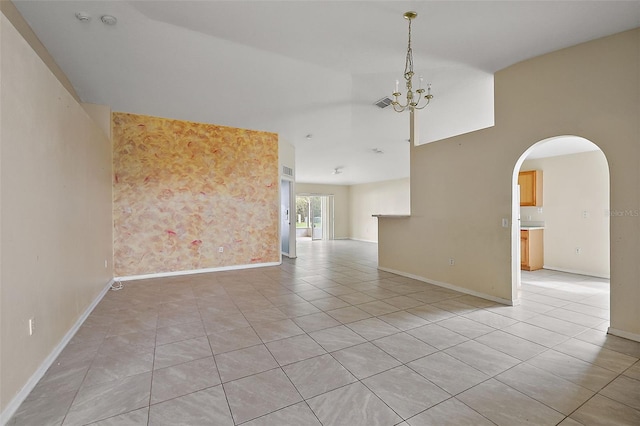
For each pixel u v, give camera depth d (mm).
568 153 5730
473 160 4016
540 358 2328
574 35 2818
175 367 2213
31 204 2049
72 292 2826
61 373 2141
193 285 4605
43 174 2242
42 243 2199
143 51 3160
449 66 3535
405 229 5215
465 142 4117
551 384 1980
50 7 2457
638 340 2615
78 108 3092
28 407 1771
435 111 4961
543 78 3244
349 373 2125
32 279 2033
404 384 1988
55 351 2359
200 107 4773
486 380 2029
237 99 4492
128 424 1626
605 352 2422
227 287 4500
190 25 2723
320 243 11234
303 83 3998
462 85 4051
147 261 5086
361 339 2682
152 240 5121
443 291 4258
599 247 5316
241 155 5875
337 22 2668
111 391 1922
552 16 2523
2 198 1707
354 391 1915
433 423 1625
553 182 5961
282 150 6535
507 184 3619
